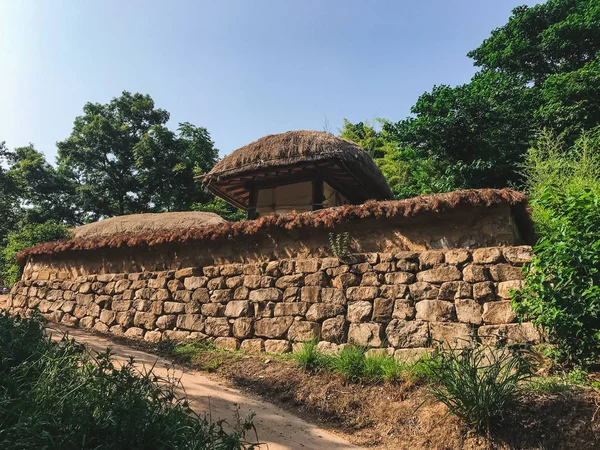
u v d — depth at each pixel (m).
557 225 5.00
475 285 5.39
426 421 4.10
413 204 5.96
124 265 8.48
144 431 2.78
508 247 5.44
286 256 6.81
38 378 3.38
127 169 28.48
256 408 4.64
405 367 4.90
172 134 26.05
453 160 15.89
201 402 4.59
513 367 4.30
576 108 14.70
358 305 5.95
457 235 5.84
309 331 6.09
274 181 10.48
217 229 7.32
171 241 7.70
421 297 5.64
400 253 5.96
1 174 19.20
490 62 21.41
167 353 6.59
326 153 9.14
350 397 4.73
